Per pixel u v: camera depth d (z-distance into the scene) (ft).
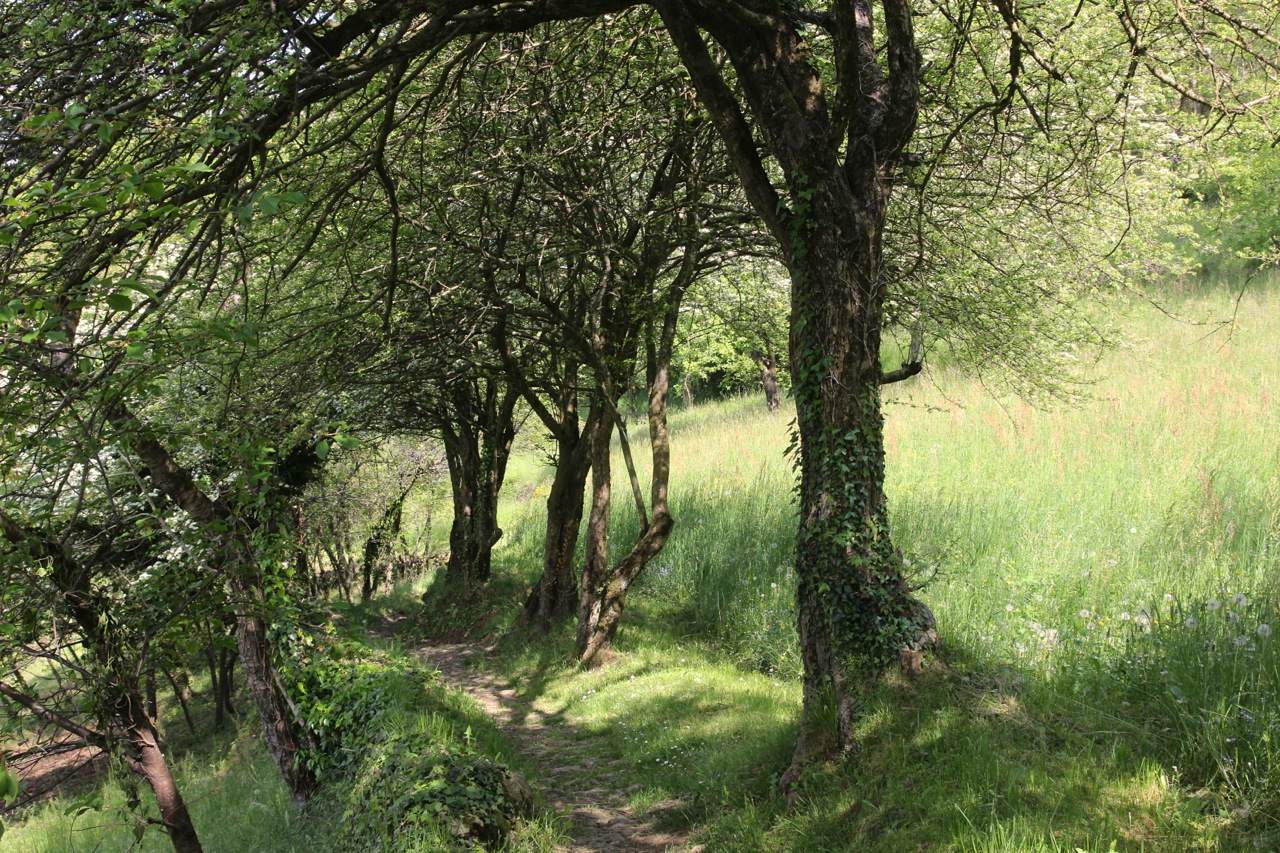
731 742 28.43
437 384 50.85
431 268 36.63
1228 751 15.94
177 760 45.42
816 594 22.27
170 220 17.33
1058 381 43.65
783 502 54.08
